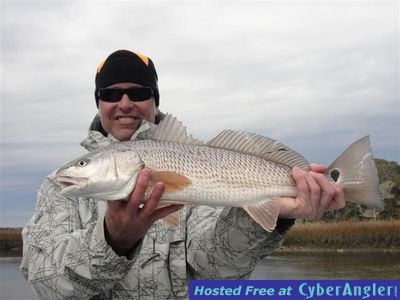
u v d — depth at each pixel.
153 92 1.10
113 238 0.73
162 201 0.80
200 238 0.87
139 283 0.86
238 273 0.86
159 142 0.83
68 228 0.86
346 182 0.83
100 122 1.12
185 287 0.87
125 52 1.07
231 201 0.83
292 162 0.87
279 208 0.81
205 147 0.86
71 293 0.77
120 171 0.79
